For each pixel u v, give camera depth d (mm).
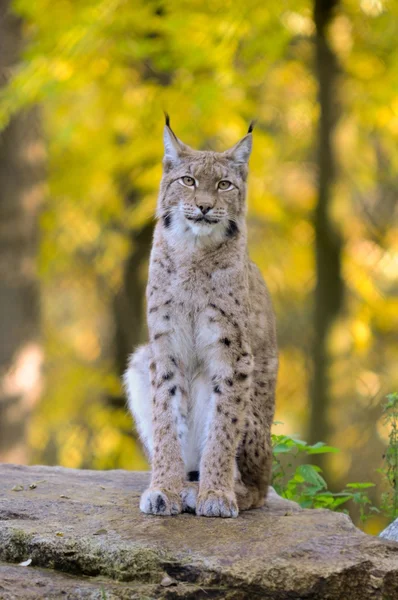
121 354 18969
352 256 19359
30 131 14836
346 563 5555
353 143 18125
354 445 18109
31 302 14883
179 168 7426
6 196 14562
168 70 15461
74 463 19641
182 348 7223
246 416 7219
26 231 14766
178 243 7156
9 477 7848
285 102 17875
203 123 15312
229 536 6035
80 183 17062
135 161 15945
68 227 18859
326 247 16359
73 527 6199
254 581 5465
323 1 15703
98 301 23844
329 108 16062
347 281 18422
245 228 7547
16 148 14625
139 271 18922
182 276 7109
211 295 7070
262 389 7441
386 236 19578
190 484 6918
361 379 18797
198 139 15453
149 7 14648
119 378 18812
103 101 16141
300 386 20219
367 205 20406
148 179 15938
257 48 14922
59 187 17156
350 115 16938
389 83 15070
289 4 14828
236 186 7445
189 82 15094
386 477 8750
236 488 6988
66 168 17156
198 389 7297
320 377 16281
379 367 19172
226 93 14891
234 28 14367
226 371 6988
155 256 7312
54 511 6590
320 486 8711
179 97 15328
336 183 16375
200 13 14758
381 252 19469
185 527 6238
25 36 16078
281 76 17547
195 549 5789
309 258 19141
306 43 17219
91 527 6203
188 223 7129
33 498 6969
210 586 5504
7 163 14586
